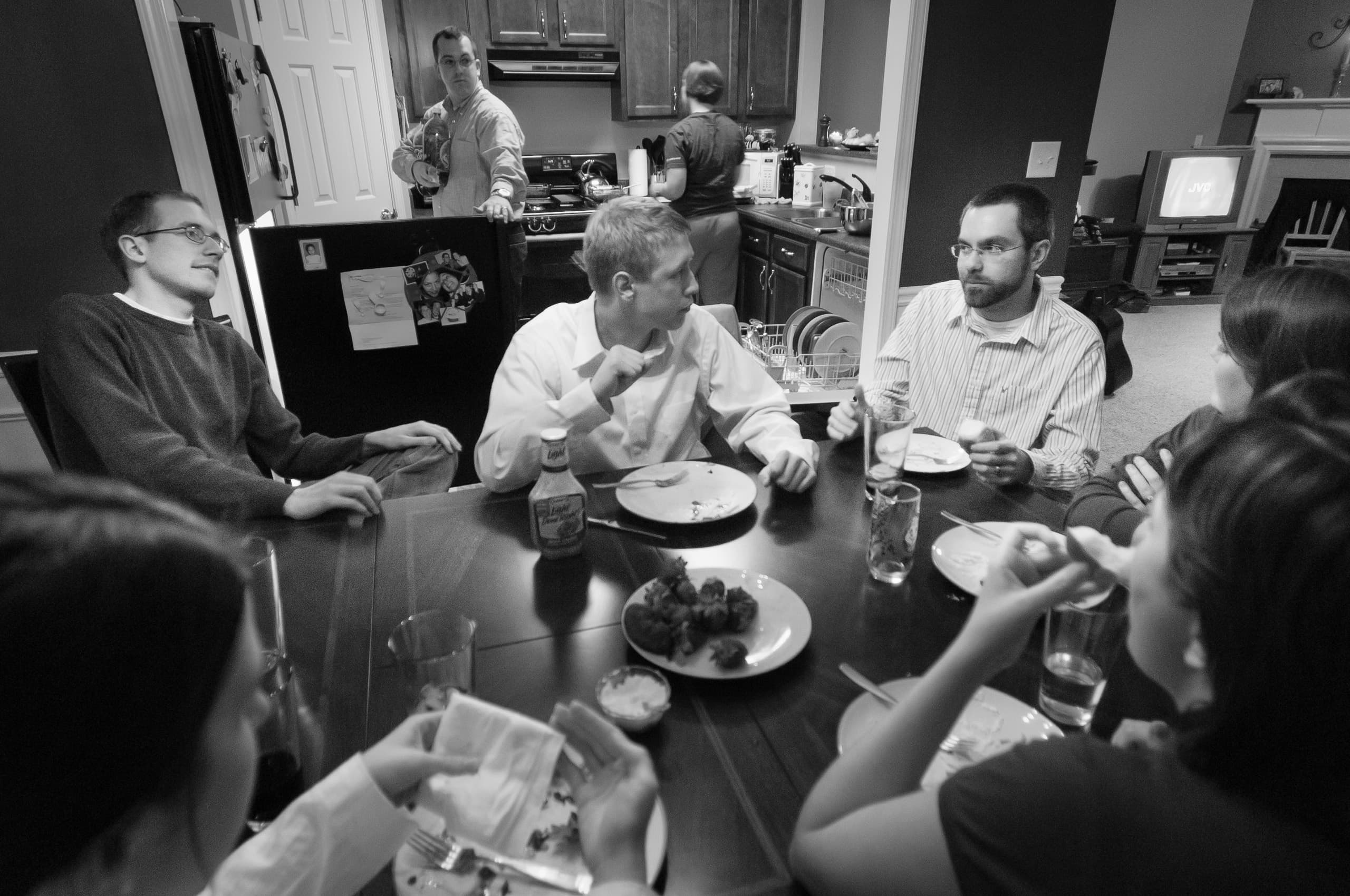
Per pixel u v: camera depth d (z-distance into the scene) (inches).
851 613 38.1
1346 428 16.4
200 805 15.1
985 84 97.0
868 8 187.3
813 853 21.8
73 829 12.9
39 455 86.6
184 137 84.1
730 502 48.9
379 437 64.3
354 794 21.8
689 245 55.6
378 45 151.9
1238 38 238.2
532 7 175.9
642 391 61.7
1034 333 69.4
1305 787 15.7
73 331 56.4
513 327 95.5
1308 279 36.6
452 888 23.1
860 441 60.1
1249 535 15.5
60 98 78.2
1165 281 246.8
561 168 197.6
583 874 23.8
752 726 30.4
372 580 41.1
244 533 45.9
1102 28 98.5
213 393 64.2
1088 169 204.1
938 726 22.8
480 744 23.0
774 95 202.2
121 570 12.6
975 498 51.4
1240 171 225.6
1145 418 149.3
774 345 116.6
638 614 34.9
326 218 141.5
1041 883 16.6
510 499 50.8
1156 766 17.2
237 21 113.3
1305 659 15.0
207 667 13.8
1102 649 29.8
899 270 103.3
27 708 11.8
